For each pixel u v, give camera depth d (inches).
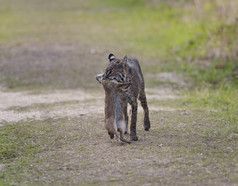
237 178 307.4
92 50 884.6
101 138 407.5
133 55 842.2
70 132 430.0
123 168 329.4
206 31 877.8
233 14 853.8
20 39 999.6
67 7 1473.9
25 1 1637.6
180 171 320.5
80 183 308.8
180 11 1197.7
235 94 574.6
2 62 809.5
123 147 376.8
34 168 343.6
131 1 1449.3
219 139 396.8
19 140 413.7
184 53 837.2
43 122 467.8
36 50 893.8
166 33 1021.8
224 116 471.8
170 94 612.7
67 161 353.4
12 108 535.8
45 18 1283.2
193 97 577.0
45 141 409.1
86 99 577.3
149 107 530.6
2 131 436.5
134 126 395.5
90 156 360.2
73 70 755.4
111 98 364.5
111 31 1083.3
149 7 1334.9
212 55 792.9
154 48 904.3
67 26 1154.7
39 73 738.2
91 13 1346.0
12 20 1258.6
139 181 305.3
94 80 699.4
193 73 719.1
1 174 334.0
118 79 365.4
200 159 345.1
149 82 681.0
